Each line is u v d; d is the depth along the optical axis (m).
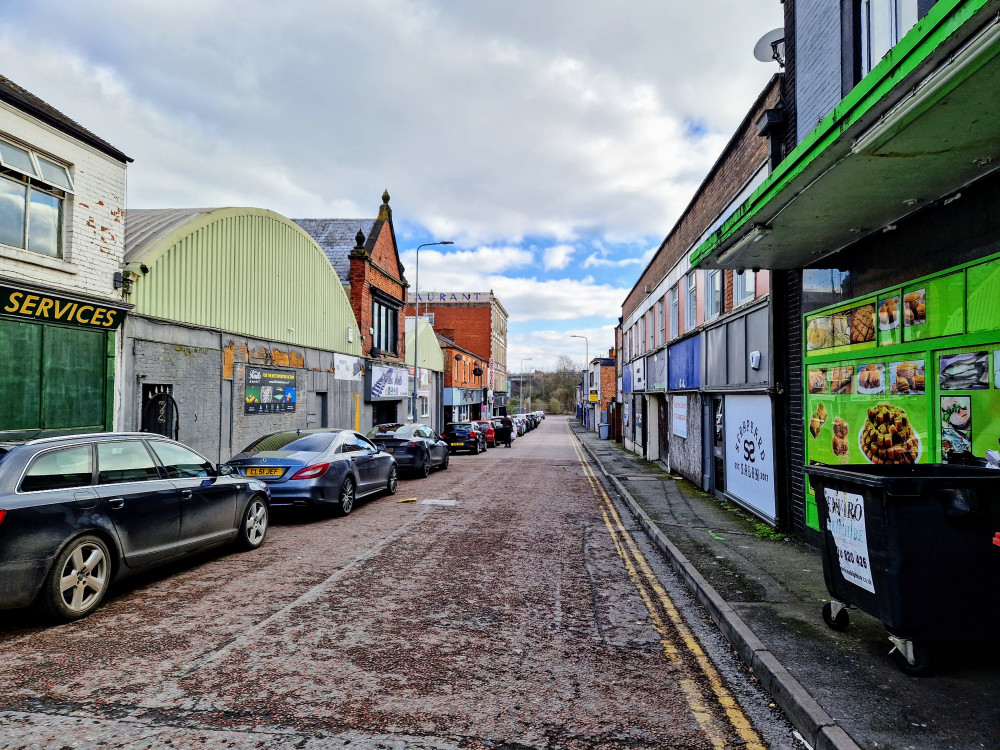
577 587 6.37
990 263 4.93
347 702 3.75
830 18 7.54
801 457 8.52
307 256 18.47
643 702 3.85
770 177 5.62
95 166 10.27
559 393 145.50
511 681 4.10
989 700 3.67
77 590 5.18
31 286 8.97
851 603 4.57
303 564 7.10
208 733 3.37
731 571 6.68
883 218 6.19
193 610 5.44
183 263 12.63
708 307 13.60
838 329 7.42
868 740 3.20
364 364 23.27
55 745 3.22
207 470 7.23
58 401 9.62
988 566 3.98
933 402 5.60
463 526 9.55
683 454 16.70
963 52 3.27
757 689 4.09
